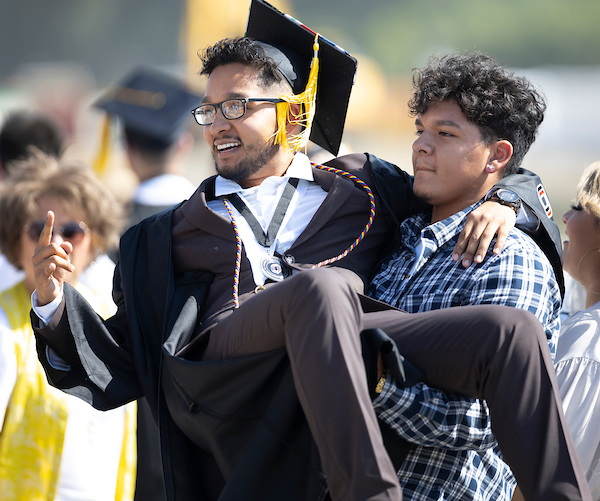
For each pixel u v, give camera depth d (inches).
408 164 2637.8
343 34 4665.4
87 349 324.5
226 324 300.8
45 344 322.3
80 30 4365.2
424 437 290.5
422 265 340.5
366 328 300.7
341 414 250.1
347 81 394.9
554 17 4584.2
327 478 252.8
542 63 4645.7
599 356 341.4
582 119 2475.4
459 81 341.7
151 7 4293.8
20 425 368.2
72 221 414.6
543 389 268.2
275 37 388.2
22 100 2529.5
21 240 402.0
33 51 4355.3
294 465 279.7
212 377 294.4
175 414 317.7
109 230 435.2
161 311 346.3
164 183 597.3
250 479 275.9
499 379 271.7
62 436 372.5
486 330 276.5
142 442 451.5
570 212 378.0
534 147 2496.3
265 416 282.5
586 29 4576.8
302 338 260.4
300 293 264.7
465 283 320.2
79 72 3686.0
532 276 313.0
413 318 297.6
